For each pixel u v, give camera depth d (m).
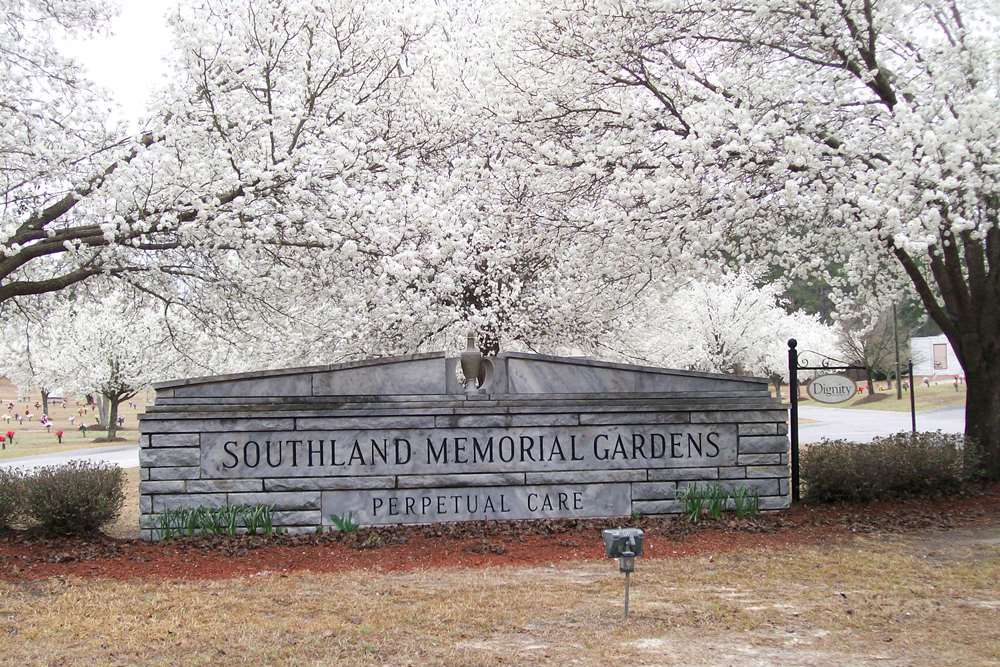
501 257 16.89
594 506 11.82
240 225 13.50
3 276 12.38
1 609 7.88
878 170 12.43
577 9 15.26
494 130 16.78
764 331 40.78
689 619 7.39
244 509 11.21
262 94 15.50
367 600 8.12
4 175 12.72
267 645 6.78
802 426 37.03
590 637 6.93
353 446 11.46
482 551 10.26
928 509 12.34
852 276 16.64
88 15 14.38
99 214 12.91
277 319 16.03
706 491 11.96
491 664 6.31
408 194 14.77
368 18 15.62
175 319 18.55
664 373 12.12
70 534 10.92
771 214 14.17
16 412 86.69
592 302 17.23
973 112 11.67
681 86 14.59
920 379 75.19
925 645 6.66
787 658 6.39
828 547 10.27
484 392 11.77
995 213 12.35
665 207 13.63
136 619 7.55
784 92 13.62
